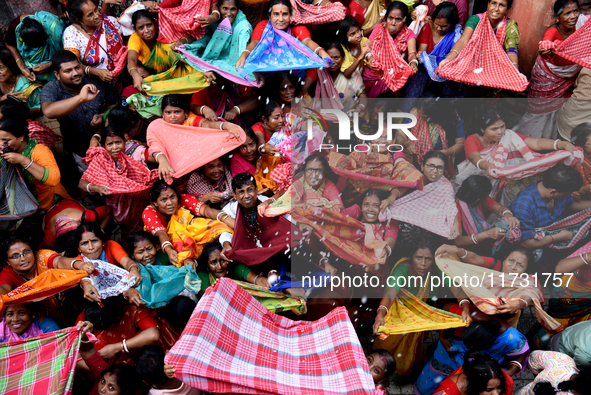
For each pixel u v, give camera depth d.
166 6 3.98
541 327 3.32
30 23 3.80
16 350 2.54
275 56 3.77
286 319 2.84
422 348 3.37
